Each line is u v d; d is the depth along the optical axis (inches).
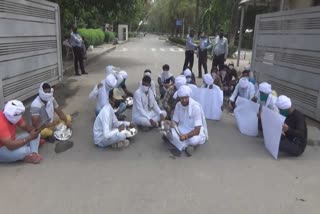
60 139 213.9
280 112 200.5
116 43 1387.8
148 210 139.5
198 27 1237.7
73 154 194.9
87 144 211.0
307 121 274.7
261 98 232.4
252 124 233.8
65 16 693.9
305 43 285.6
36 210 138.1
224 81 353.1
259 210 141.6
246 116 239.3
